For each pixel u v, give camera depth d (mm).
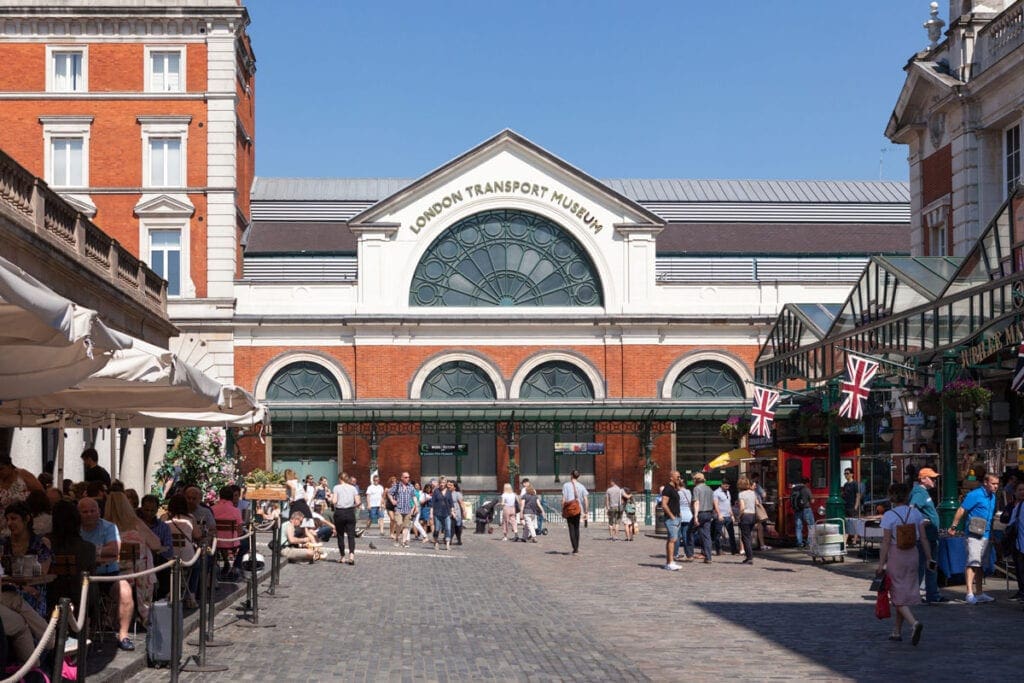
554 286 49812
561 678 11828
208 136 46156
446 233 49812
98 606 12992
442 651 13617
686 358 49406
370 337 48562
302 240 53219
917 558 14062
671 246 54812
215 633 15070
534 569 25328
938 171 32594
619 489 37156
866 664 12609
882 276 25766
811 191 60156
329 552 29828
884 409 34781
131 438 34312
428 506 36969
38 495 12516
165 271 46531
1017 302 19703
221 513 21094
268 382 48125
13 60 45562
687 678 11812
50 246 21625
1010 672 12078
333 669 12375
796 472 31203
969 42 30641
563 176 49562
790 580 22375
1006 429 27125
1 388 11195
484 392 49062
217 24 46062
